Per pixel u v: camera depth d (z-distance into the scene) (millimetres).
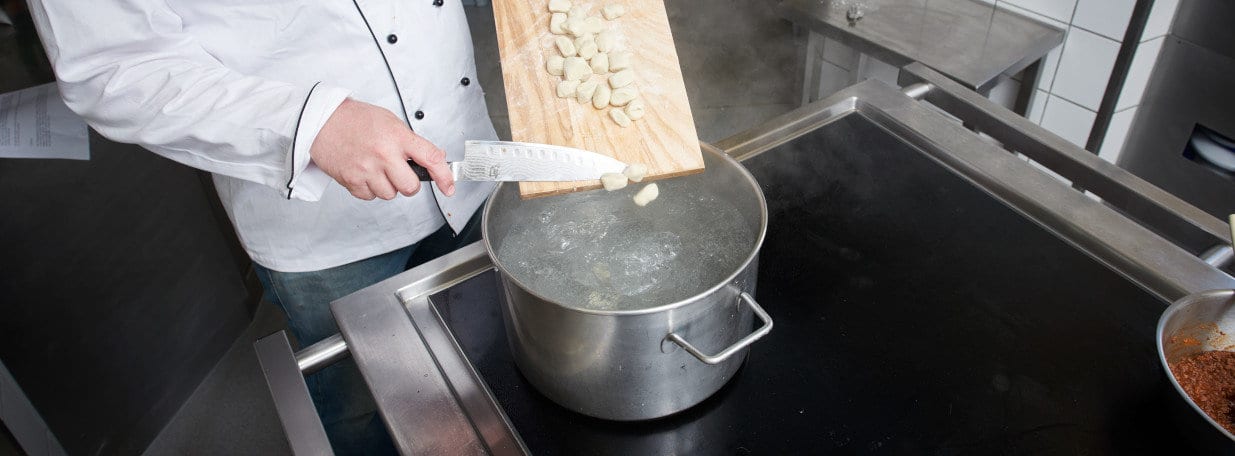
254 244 1031
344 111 709
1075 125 1554
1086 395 640
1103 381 650
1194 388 628
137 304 1422
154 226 1430
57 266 1242
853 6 1647
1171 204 806
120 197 1342
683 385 625
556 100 787
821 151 956
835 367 685
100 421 1382
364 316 749
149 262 1432
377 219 1017
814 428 636
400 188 694
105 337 1362
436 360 707
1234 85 1299
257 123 709
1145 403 627
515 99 789
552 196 789
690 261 712
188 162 771
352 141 693
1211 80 1337
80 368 1317
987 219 836
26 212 1173
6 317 1163
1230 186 1404
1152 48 1383
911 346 698
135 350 1437
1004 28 1516
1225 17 1261
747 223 722
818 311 741
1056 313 717
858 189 892
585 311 534
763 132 979
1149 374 651
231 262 1654
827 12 1652
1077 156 880
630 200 807
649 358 579
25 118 1114
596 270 708
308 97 702
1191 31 1328
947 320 721
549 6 852
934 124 970
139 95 724
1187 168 1469
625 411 639
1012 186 862
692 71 2080
